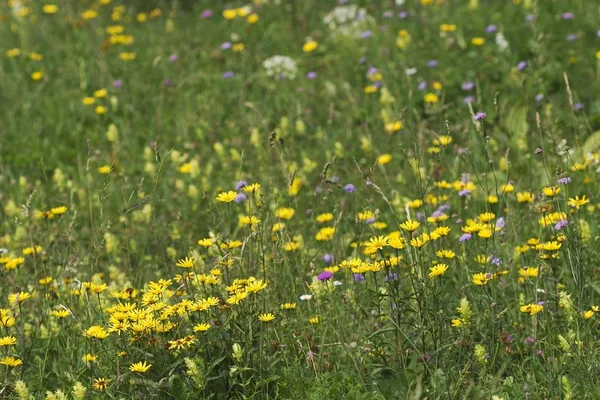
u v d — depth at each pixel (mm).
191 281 7688
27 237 10656
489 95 13570
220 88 15625
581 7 15836
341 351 7371
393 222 10180
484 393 6398
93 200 11789
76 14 20297
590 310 7082
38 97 15742
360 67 15430
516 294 7762
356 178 11492
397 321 7004
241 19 18969
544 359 6773
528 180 10578
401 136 12633
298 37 17688
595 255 8117
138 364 6410
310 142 13430
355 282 7984
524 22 15570
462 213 9766
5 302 8359
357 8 18469
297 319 7754
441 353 6914
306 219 10734
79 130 14492
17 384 6512
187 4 21203
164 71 16547
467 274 7621
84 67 16688
